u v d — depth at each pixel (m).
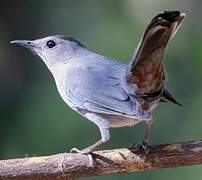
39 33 16.83
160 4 17.81
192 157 10.30
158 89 10.51
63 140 14.55
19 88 16.09
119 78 11.12
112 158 10.34
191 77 15.70
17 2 16.81
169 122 15.38
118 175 14.55
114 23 16.25
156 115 15.42
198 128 15.18
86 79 11.48
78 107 11.51
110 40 15.89
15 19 16.89
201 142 10.33
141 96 10.66
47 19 16.75
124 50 15.65
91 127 14.68
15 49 16.73
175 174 14.56
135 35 16.00
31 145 14.63
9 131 14.94
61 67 12.19
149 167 10.37
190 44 16.08
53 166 10.24
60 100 14.98
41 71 16.36
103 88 11.15
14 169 10.18
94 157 10.35
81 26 16.36
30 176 10.21
